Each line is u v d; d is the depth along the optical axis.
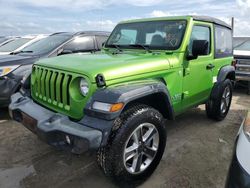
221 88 4.82
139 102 2.99
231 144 4.09
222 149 3.91
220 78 4.80
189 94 3.98
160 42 3.86
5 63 4.91
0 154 3.64
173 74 3.53
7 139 4.12
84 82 2.69
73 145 2.48
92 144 2.37
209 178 3.14
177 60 3.58
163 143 3.15
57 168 3.31
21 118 3.22
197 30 3.99
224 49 5.01
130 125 2.66
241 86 8.54
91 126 2.48
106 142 2.46
